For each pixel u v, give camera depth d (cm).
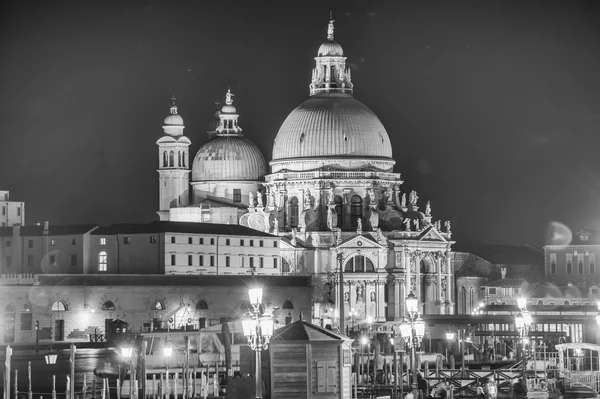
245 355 18388
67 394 19625
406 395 19612
